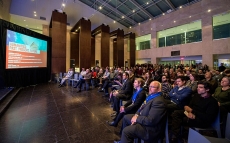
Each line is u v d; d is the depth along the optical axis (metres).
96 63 14.81
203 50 10.42
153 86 1.69
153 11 13.28
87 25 10.55
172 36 13.00
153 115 1.46
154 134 1.47
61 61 8.81
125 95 2.96
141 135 1.49
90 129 2.34
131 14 14.13
